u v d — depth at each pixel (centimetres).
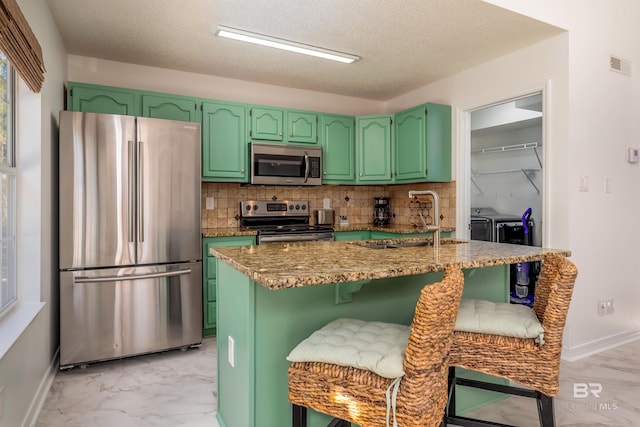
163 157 275
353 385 112
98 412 199
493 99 330
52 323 241
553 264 158
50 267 235
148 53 316
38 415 195
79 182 248
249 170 362
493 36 283
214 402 210
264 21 260
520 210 516
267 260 151
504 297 217
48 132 233
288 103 411
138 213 266
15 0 157
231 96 382
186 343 286
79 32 276
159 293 275
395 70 358
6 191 194
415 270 137
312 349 121
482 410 201
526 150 505
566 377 241
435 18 256
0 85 187
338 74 368
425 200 402
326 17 254
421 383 103
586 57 283
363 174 417
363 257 161
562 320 138
